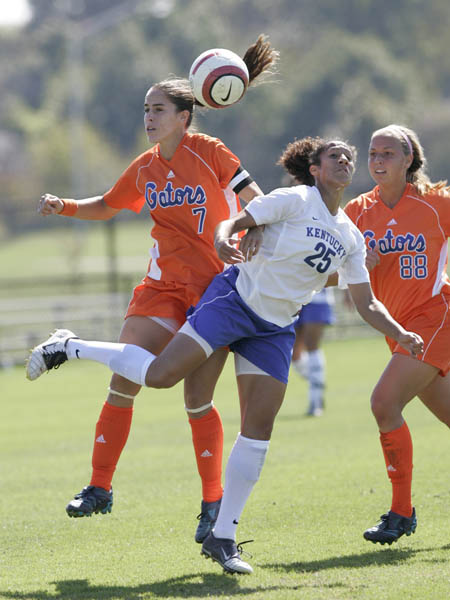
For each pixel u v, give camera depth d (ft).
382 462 94.38
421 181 68.59
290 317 60.49
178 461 102.32
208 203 64.44
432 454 96.32
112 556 63.87
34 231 619.26
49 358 62.90
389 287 68.44
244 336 59.72
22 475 97.25
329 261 59.36
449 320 66.39
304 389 170.91
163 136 64.18
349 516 72.23
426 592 52.13
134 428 129.80
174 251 65.26
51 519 75.97
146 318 65.10
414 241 67.46
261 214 57.57
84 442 119.34
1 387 190.19
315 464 95.30
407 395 64.95
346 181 59.11
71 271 499.51
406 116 625.82
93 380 197.57
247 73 66.64
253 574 57.72
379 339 260.21
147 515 76.13
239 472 58.80
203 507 64.95
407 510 63.67
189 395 63.93
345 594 52.26
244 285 59.47
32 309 294.87
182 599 52.95
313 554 62.08
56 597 54.39
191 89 65.62
